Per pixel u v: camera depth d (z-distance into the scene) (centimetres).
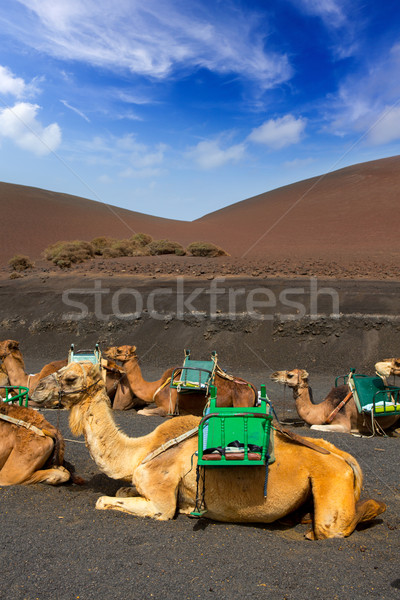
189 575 427
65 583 412
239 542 488
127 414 1201
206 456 504
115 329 2477
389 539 518
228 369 2042
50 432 668
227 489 525
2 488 630
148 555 457
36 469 652
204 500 532
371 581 427
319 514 502
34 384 1058
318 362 2033
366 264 3331
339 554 468
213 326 2322
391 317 2159
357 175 11531
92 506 579
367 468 776
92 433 564
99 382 576
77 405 569
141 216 11119
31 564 439
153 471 550
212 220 10362
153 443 573
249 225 8675
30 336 2572
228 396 1020
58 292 2903
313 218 8344
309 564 448
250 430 511
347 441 952
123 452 571
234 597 399
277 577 427
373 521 567
